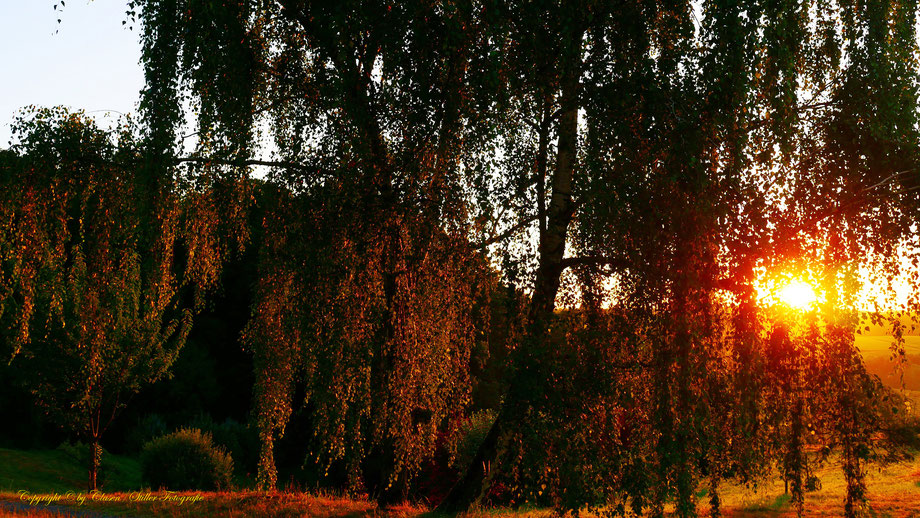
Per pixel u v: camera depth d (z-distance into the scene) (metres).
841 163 6.59
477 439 16.25
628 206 5.50
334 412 8.08
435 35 6.43
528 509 10.07
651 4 5.64
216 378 31.42
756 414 5.65
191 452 18.88
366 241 7.28
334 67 7.34
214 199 8.48
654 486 5.67
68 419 15.48
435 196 7.05
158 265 8.29
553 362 5.70
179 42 7.35
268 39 8.30
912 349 26.59
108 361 15.27
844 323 6.03
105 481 21.19
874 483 12.08
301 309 7.50
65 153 7.92
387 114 7.05
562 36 5.54
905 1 6.59
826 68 6.99
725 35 5.22
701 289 5.41
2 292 8.40
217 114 7.59
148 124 7.29
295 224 7.58
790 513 9.50
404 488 10.00
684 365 5.34
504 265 6.06
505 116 6.38
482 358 8.52
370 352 7.57
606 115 5.51
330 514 9.18
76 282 9.13
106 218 8.29
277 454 27.36
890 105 6.31
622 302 5.98
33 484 19.02
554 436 5.61
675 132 5.27
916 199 6.37
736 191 5.48
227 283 30.97
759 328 5.59
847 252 6.31
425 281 7.66
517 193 6.20
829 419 6.11
